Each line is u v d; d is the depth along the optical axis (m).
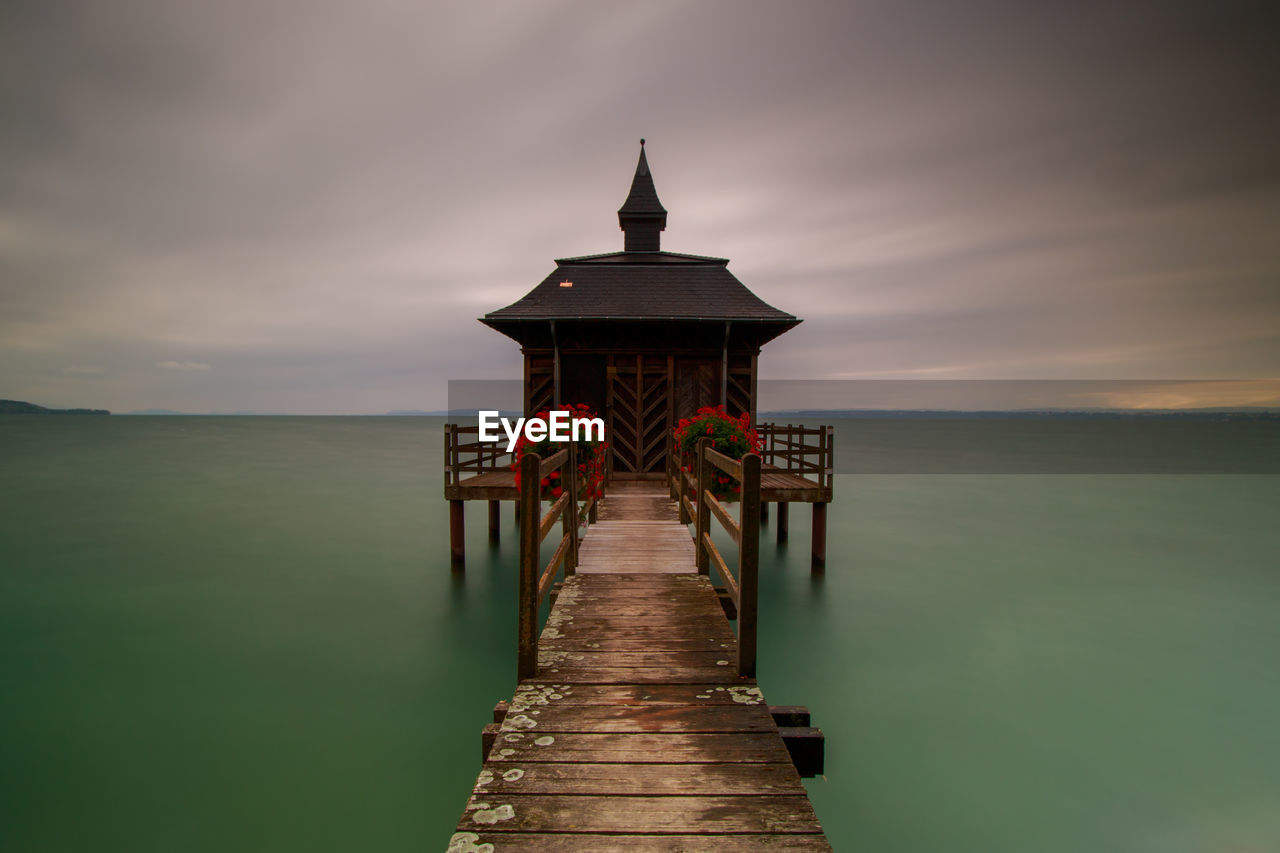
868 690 6.69
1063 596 10.02
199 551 13.01
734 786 2.60
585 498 8.42
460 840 2.26
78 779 5.11
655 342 13.61
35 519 16.77
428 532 15.04
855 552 13.01
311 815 4.70
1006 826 4.60
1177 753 5.52
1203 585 10.74
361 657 7.61
